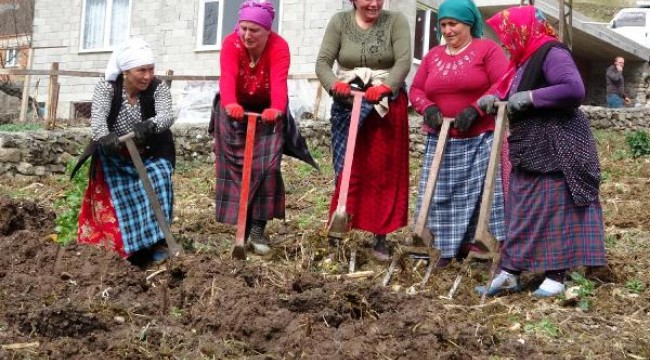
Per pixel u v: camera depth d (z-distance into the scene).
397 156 6.76
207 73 18.14
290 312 5.06
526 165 5.94
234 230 8.03
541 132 5.91
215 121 6.87
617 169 13.35
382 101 6.59
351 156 6.24
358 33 6.73
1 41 30.84
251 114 6.30
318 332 4.88
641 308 5.90
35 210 7.27
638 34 33.91
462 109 6.54
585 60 29.28
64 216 7.04
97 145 6.37
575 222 5.91
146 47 6.39
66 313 4.91
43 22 19.98
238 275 5.77
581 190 5.85
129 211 6.43
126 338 4.84
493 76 6.41
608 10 64.06
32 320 4.91
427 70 6.74
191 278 5.66
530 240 5.98
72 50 19.67
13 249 6.01
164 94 6.56
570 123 5.93
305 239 7.16
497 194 6.55
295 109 16.03
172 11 18.48
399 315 5.02
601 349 5.14
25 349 4.70
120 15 19.16
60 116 19.64
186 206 9.48
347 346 4.73
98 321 4.97
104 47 19.38
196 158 13.05
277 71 6.60
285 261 6.80
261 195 6.77
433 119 6.45
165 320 5.18
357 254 6.84
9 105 18.89
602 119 19.78
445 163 6.60
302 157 7.02
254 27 6.37
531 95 5.80
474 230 6.62
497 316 5.65
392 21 6.71
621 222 9.04
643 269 6.93
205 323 5.05
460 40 6.52
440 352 4.76
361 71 6.69
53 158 11.77
